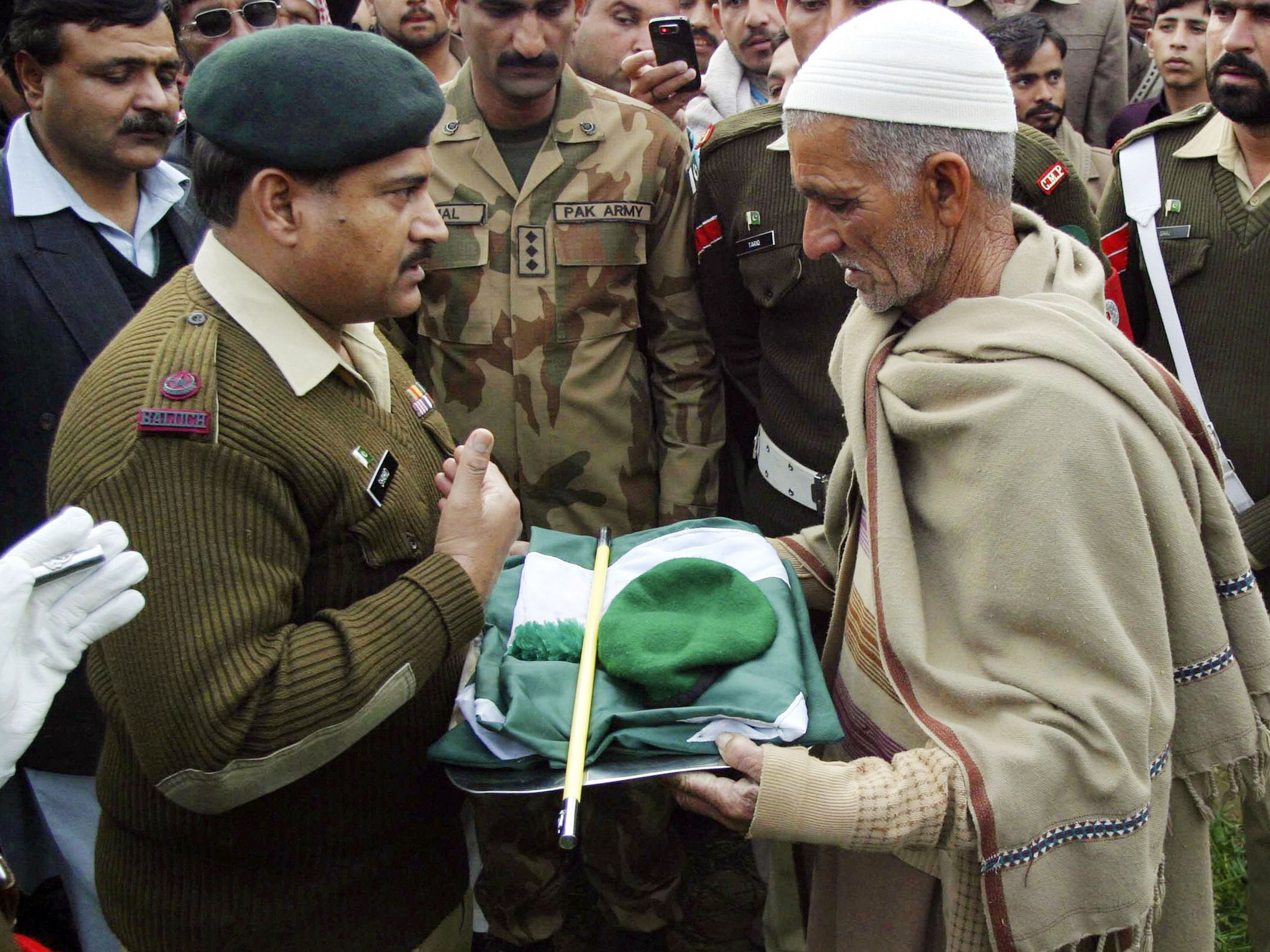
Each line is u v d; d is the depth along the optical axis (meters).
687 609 1.80
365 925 1.75
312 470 1.53
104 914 1.77
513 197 2.74
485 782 1.60
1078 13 4.64
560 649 1.75
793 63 3.46
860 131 1.57
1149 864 1.57
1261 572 2.73
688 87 2.97
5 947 1.36
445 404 2.78
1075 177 2.56
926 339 1.65
